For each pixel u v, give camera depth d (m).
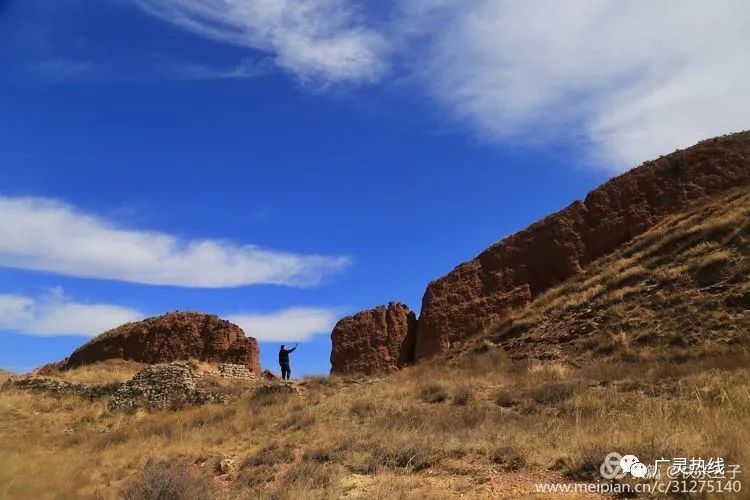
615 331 24.58
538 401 17.33
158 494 11.17
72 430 25.52
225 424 20.58
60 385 31.52
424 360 33.38
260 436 18.00
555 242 34.84
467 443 12.58
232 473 13.81
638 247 31.02
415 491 9.86
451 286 36.75
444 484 10.38
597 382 18.55
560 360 24.06
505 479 10.20
